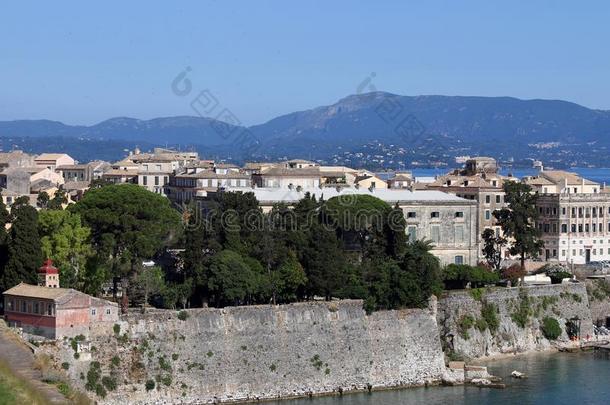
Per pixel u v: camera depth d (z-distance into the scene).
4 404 161.75
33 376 193.00
